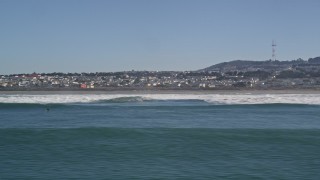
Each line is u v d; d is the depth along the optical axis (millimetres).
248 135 32938
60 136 32594
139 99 79312
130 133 33688
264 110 59094
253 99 79062
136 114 52906
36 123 44125
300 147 28797
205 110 58750
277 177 21219
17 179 20922
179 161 24734
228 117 49594
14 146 29344
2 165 23703
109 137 32375
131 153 27047
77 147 28906
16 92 114125
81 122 44625
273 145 29484
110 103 72312
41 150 28016
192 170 22609
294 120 46625
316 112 56344
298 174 21750
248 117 49656
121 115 51719
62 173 22062
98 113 54250
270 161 24609
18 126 41531
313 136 32656
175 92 110875
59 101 75250
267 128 38312
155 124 42469
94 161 24781
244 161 24625
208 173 22000
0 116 51719
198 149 28203
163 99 80500
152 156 26141
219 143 30109
